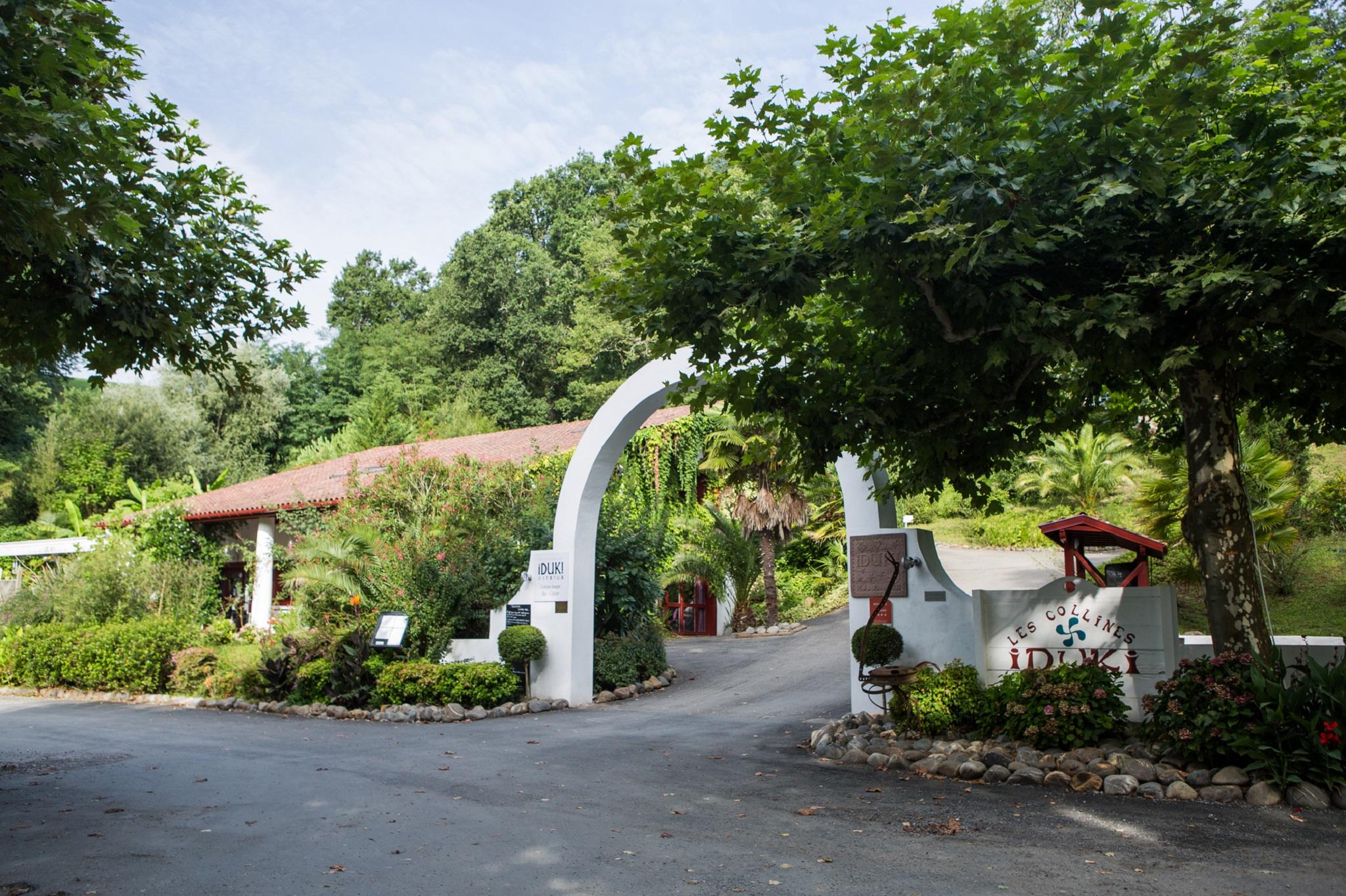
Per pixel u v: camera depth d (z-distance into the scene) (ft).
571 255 148.56
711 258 22.89
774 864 17.22
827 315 27.63
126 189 21.38
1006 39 20.20
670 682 50.90
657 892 15.72
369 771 27.37
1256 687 21.98
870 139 20.98
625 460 69.26
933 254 20.45
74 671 54.70
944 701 28.40
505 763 28.55
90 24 18.10
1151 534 50.24
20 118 15.40
